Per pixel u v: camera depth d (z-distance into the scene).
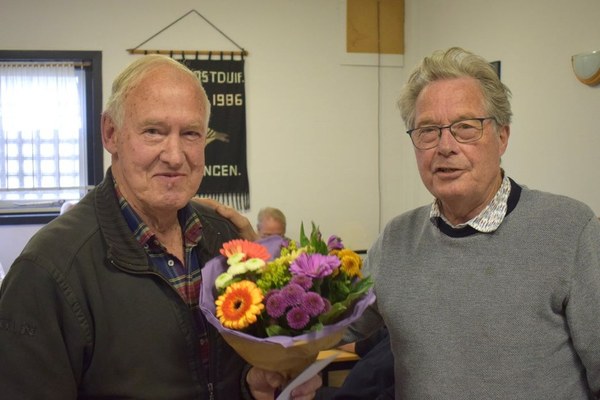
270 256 1.03
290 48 3.80
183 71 1.05
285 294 0.86
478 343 1.09
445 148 1.10
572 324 1.05
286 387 0.92
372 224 3.98
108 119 1.07
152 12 3.64
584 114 2.21
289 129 3.83
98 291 0.98
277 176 3.83
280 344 0.86
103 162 3.68
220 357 1.09
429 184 1.16
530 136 2.58
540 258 1.08
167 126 1.01
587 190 2.20
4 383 0.89
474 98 1.11
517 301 1.07
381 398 1.83
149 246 1.07
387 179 3.99
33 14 3.54
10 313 0.91
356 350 2.34
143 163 1.01
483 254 1.12
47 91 3.66
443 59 1.15
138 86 1.01
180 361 1.03
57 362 0.92
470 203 1.14
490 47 2.91
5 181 3.68
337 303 0.90
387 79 3.95
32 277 0.92
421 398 1.13
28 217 3.65
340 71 3.87
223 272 1.03
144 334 0.99
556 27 2.38
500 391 1.07
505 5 2.76
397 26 3.93
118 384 0.97
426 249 1.20
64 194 3.75
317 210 3.89
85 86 3.70
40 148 3.70
